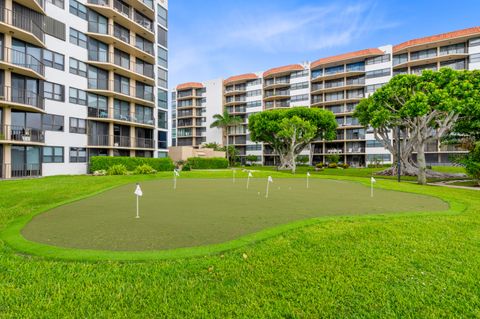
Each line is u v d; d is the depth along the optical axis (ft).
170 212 24.31
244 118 231.91
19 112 71.87
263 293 10.73
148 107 116.78
